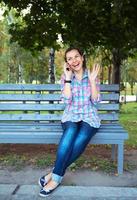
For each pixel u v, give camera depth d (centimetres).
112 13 852
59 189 471
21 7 951
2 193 460
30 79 4372
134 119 1489
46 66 4084
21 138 535
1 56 4347
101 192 463
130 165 588
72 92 514
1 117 638
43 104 641
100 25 915
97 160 612
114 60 1451
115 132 539
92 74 518
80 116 505
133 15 866
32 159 620
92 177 532
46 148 714
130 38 905
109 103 638
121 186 495
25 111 675
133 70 3788
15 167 577
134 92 5794
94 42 949
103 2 877
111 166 576
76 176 535
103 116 636
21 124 625
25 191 466
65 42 959
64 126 507
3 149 703
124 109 2150
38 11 949
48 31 957
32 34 970
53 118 639
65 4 917
